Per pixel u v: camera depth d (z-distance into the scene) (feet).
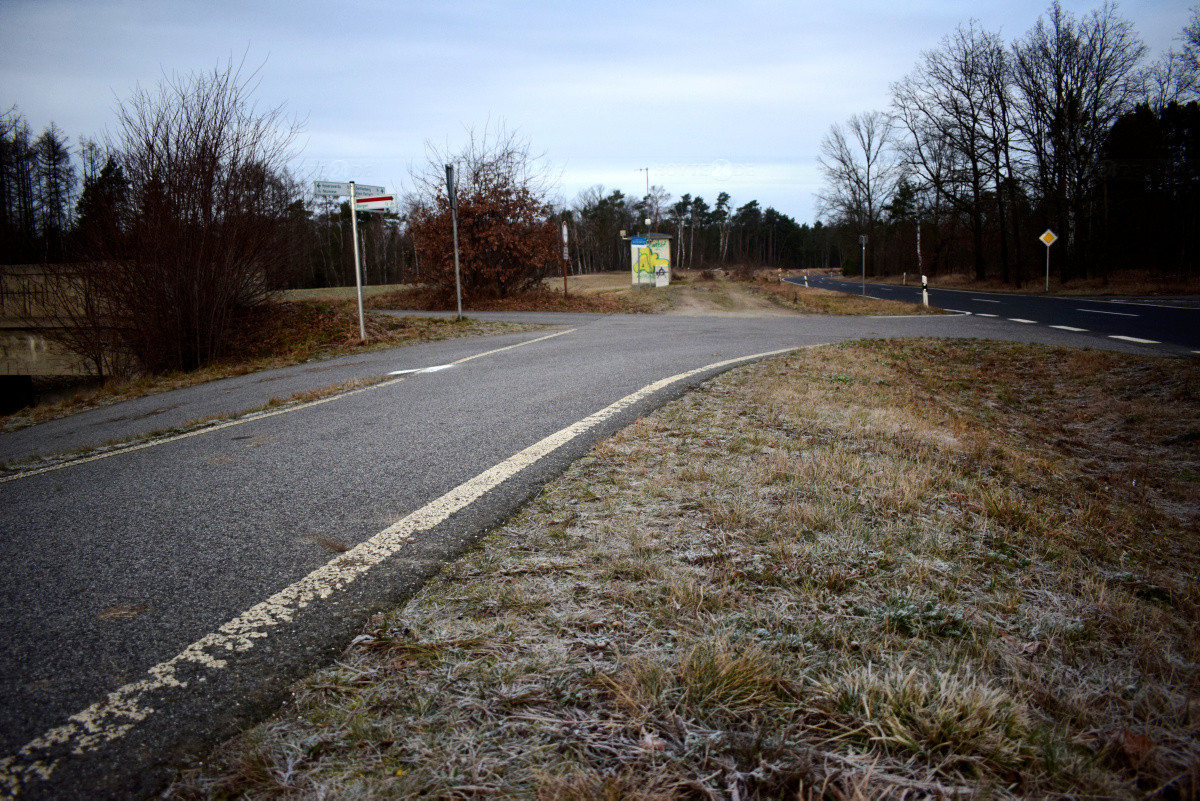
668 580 8.30
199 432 19.58
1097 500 14.67
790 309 79.46
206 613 7.98
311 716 5.90
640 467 13.47
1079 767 5.19
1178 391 26.45
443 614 7.69
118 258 41.16
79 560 9.82
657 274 117.50
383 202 44.65
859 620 7.40
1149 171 112.37
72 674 6.70
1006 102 123.44
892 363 34.63
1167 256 115.24
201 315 43.93
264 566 9.32
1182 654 7.26
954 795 4.86
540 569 8.79
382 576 8.80
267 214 48.08
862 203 211.00
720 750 5.29
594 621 7.38
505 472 13.39
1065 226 117.91
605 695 6.07
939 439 17.24
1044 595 8.44
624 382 24.59
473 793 4.89
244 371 38.34
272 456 15.85
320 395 25.07
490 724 5.67
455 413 19.99
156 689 6.42
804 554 9.13
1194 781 4.99
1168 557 11.42
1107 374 31.09
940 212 163.22
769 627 7.22
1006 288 125.08
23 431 26.45
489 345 41.93
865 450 15.37
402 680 6.40
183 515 11.75
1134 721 5.85
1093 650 7.14
